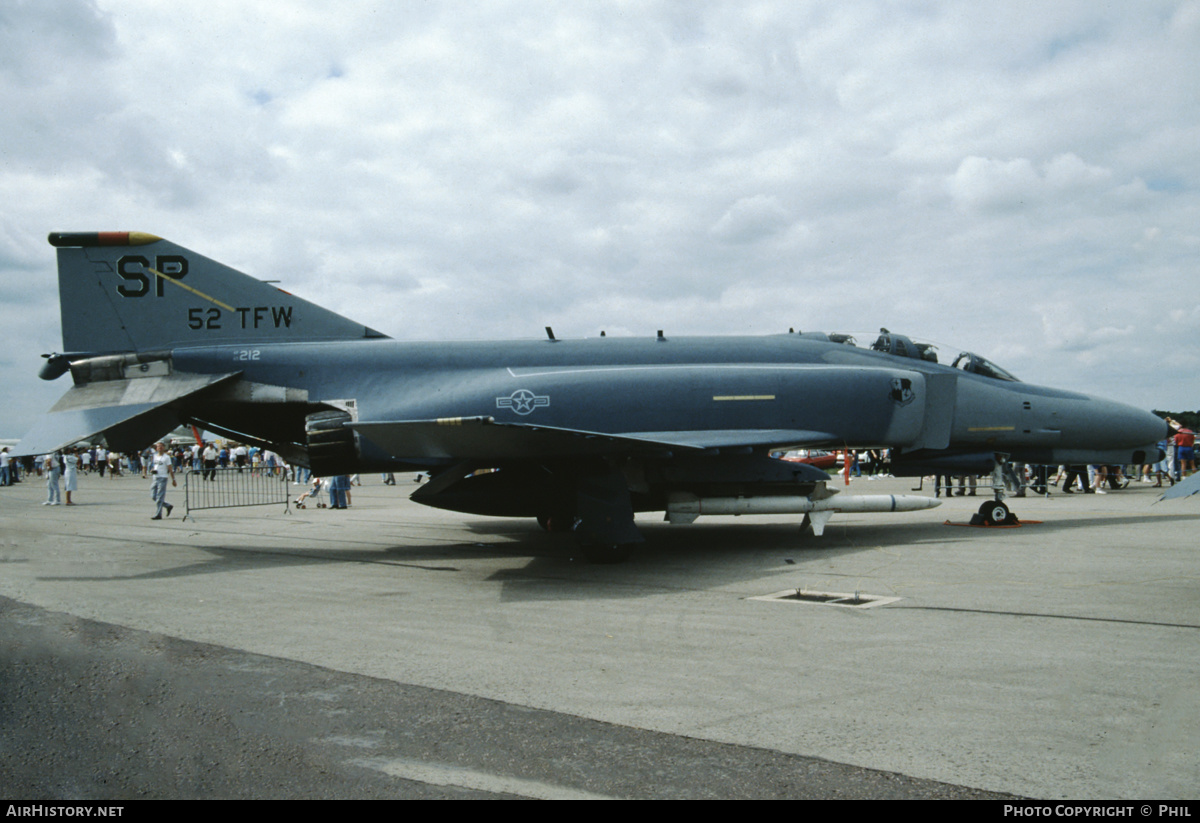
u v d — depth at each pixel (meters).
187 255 11.65
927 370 12.84
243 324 11.72
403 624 6.52
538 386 10.84
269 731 4.05
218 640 6.00
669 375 11.09
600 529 9.55
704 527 13.74
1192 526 12.81
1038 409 12.93
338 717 4.25
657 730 4.01
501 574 9.12
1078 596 7.24
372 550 11.59
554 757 3.68
